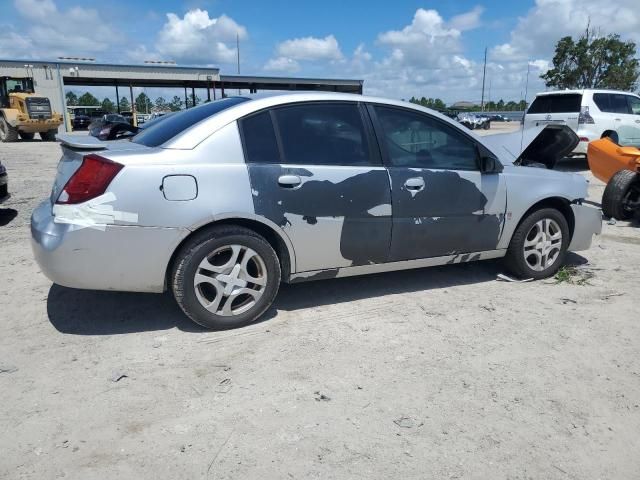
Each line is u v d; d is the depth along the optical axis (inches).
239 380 121.8
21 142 1023.0
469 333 147.7
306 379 122.6
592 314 161.2
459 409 111.8
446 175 167.6
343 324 152.9
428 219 166.2
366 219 156.5
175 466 93.8
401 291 180.2
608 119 490.3
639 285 187.3
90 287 133.1
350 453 97.6
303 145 149.5
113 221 129.2
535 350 137.9
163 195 131.9
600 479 92.8
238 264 143.7
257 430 103.9
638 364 131.4
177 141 137.8
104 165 128.9
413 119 167.3
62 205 131.0
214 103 160.2
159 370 125.9
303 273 154.1
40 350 135.2
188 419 107.2
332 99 156.2
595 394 118.2
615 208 283.7
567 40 1314.0
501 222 179.6
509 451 99.1
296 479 91.0
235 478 91.0
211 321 143.8
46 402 112.4
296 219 146.8
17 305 163.3
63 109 1422.2
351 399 114.7
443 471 93.5
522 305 168.4
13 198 348.5
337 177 151.1
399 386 120.2
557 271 198.5
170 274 142.1
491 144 209.2
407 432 103.9
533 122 526.3
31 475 91.2
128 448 98.4
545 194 185.3
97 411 109.6
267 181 142.3
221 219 138.1
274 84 1614.2
